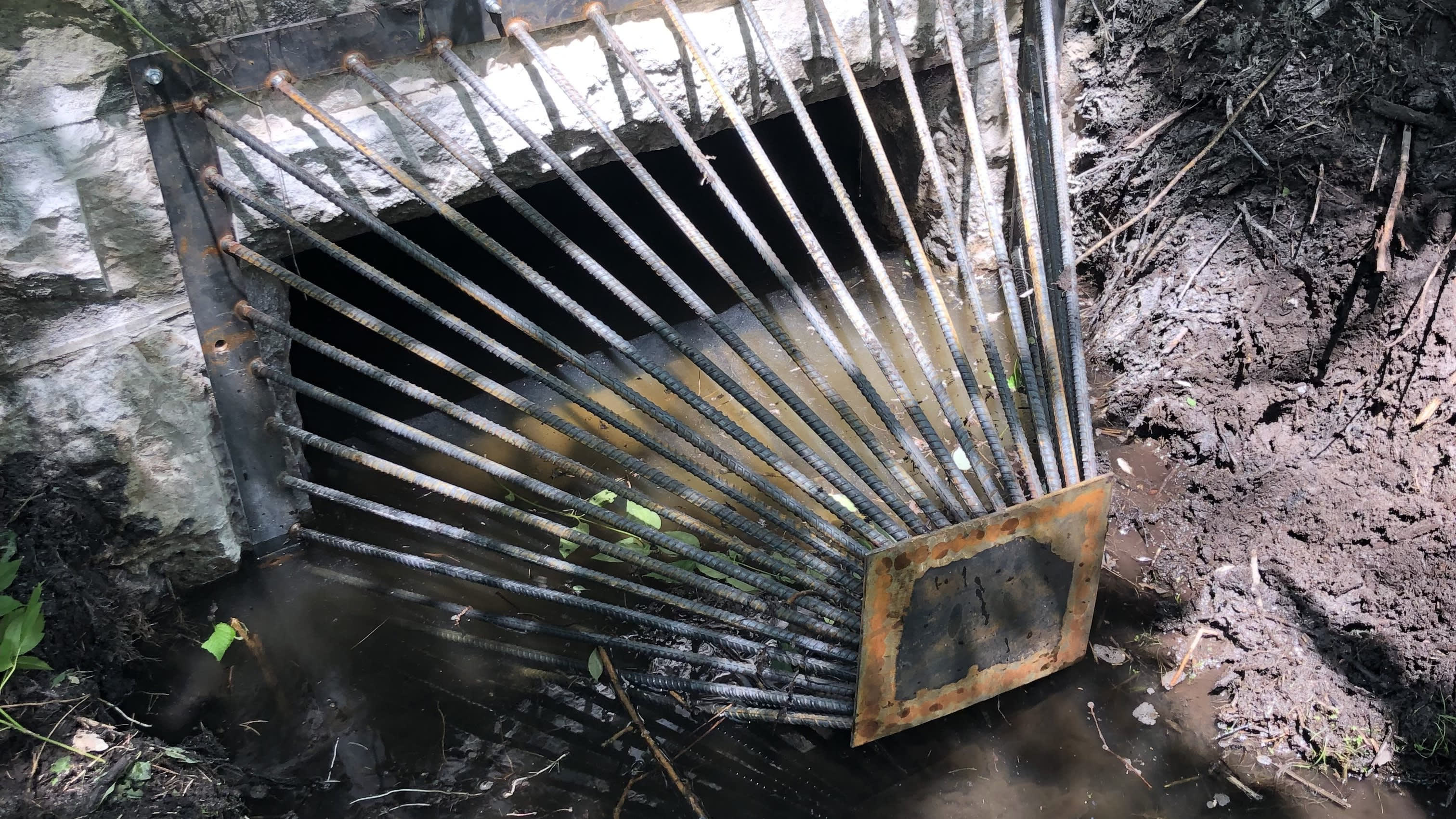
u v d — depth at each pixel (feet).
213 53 5.06
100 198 5.07
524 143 5.91
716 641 5.41
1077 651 5.49
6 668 4.79
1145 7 7.02
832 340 5.71
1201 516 6.19
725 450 6.39
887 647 4.85
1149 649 5.72
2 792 4.66
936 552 4.70
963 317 7.53
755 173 8.55
